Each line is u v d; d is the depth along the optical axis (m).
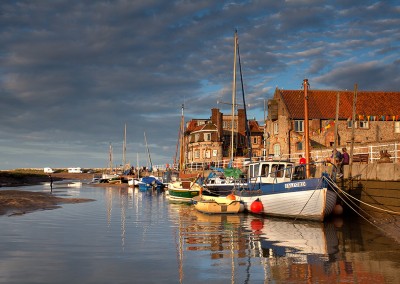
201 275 11.93
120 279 11.59
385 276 11.65
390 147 31.70
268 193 26.16
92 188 75.00
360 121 53.75
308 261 13.58
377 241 17.33
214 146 75.06
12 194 43.47
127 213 29.45
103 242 17.23
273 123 57.72
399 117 53.84
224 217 26.62
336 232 19.88
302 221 23.95
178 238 18.28
